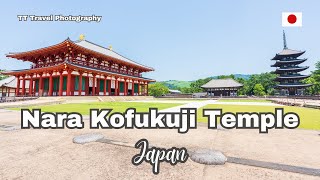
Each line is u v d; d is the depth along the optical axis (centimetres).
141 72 4956
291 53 5656
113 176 273
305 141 477
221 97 5397
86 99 2622
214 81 6725
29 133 553
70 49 2802
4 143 442
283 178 266
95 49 3825
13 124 701
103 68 3503
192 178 267
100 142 455
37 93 3164
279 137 520
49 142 452
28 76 3209
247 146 429
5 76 5409
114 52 4641
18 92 3319
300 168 300
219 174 279
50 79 2814
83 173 282
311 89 6081
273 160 338
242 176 272
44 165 311
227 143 456
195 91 8775
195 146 429
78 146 420
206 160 327
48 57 3206
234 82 6469
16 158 342
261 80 7756
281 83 5741
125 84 3997
